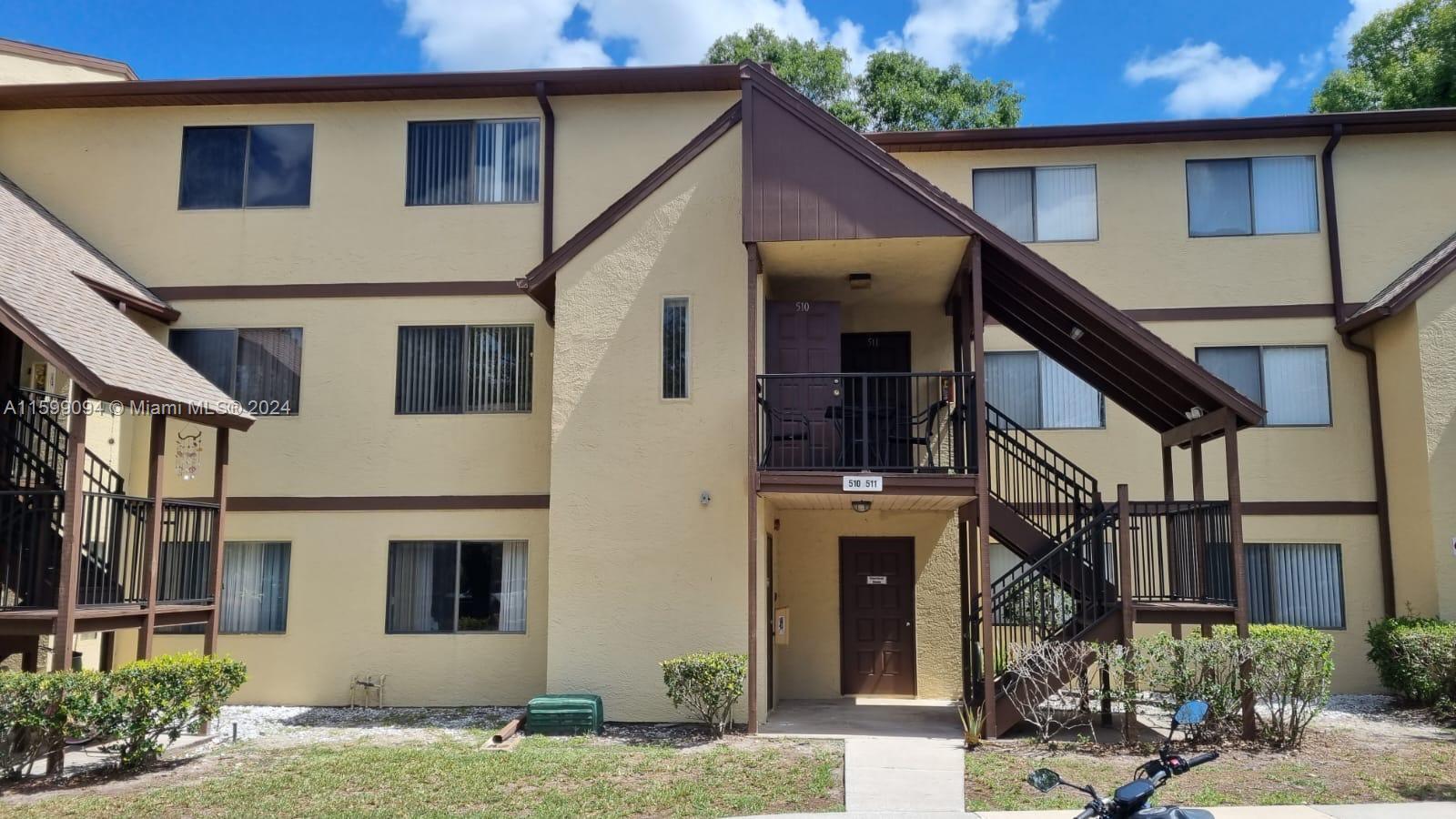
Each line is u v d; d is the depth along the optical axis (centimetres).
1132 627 1068
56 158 1508
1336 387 1439
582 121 1474
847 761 968
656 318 1246
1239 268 1468
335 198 1479
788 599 1434
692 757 982
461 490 1414
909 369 1427
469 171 1475
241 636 1405
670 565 1210
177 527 1164
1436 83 2077
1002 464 1470
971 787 873
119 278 1400
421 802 838
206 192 1493
